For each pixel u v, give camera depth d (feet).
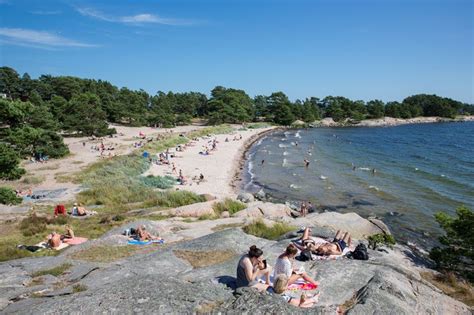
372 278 34.94
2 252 54.24
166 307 25.38
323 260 39.83
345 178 169.89
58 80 401.90
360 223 80.07
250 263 30.04
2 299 31.99
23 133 162.71
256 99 618.44
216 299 27.61
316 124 521.65
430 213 117.39
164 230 65.98
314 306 28.55
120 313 24.80
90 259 47.03
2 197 95.66
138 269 38.91
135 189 121.29
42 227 72.18
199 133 313.53
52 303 26.96
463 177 174.19
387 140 344.49
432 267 65.51
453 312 34.30
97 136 269.64
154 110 428.97
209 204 93.20
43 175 140.05
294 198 135.64
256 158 224.53
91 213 89.10
